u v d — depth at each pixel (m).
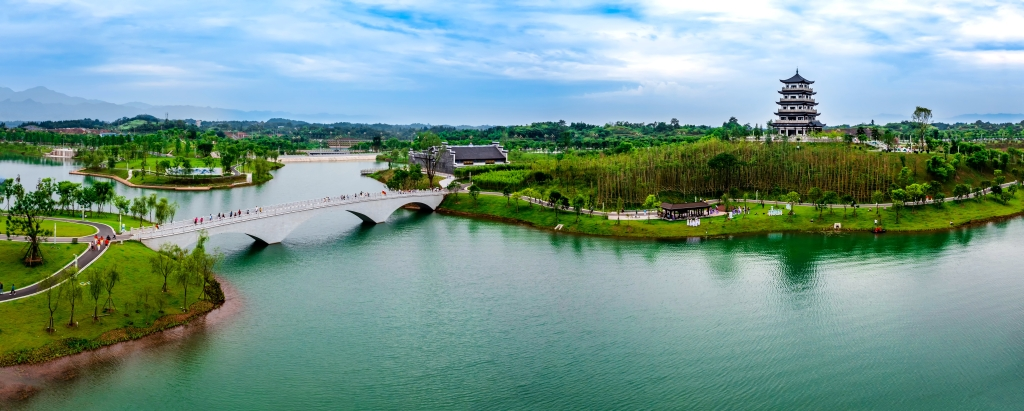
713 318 145.88
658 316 147.00
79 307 132.38
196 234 180.88
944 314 148.12
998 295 159.88
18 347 116.69
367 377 117.56
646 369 121.56
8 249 154.50
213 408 106.25
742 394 113.12
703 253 199.00
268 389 112.62
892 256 195.25
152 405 106.56
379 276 175.38
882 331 139.12
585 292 162.88
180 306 142.12
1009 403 110.50
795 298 158.75
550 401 110.31
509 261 191.25
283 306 150.75
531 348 130.12
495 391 113.31
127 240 169.75
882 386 116.00
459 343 132.12
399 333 136.50
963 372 121.00
